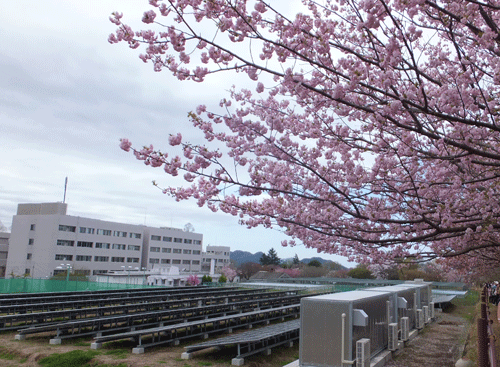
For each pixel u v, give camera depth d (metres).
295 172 5.42
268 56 4.27
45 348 9.89
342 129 5.05
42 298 15.60
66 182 56.03
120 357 9.23
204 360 9.22
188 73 4.18
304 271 56.75
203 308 13.09
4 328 11.55
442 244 6.82
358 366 6.50
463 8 4.02
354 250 6.89
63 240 48.38
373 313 8.07
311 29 4.31
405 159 5.18
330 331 6.71
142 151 4.25
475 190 5.13
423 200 5.40
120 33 4.00
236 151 5.02
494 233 6.52
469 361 7.72
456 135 4.70
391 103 3.82
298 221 5.12
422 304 13.92
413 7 3.84
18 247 48.97
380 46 4.49
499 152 4.88
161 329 10.19
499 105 4.80
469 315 18.22
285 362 9.54
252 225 5.69
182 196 5.05
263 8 3.96
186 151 4.44
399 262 6.43
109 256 54.09
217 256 85.56
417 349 9.92
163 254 65.19
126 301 16.55
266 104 5.66
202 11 3.90
